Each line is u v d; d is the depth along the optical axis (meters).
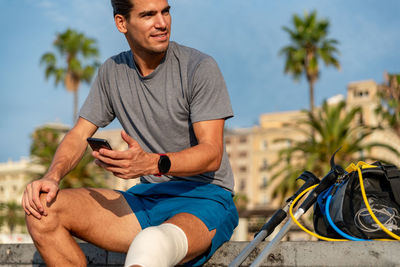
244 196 51.78
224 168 2.10
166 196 2.05
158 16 1.97
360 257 1.91
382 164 2.07
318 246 1.98
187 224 1.74
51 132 31.09
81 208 1.87
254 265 1.78
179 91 2.02
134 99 2.11
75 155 2.12
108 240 1.95
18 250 2.59
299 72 28.56
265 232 1.93
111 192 2.03
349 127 20.25
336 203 2.07
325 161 20.44
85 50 33.09
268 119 57.91
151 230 1.54
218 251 2.08
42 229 1.79
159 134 2.09
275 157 55.72
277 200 54.19
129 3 1.96
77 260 1.83
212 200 1.98
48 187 1.79
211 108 1.96
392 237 1.95
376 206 2.00
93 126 2.25
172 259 1.57
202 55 2.08
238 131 59.59
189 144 2.08
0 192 58.22
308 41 28.34
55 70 32.66
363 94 50.03
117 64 2.20
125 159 1.54
